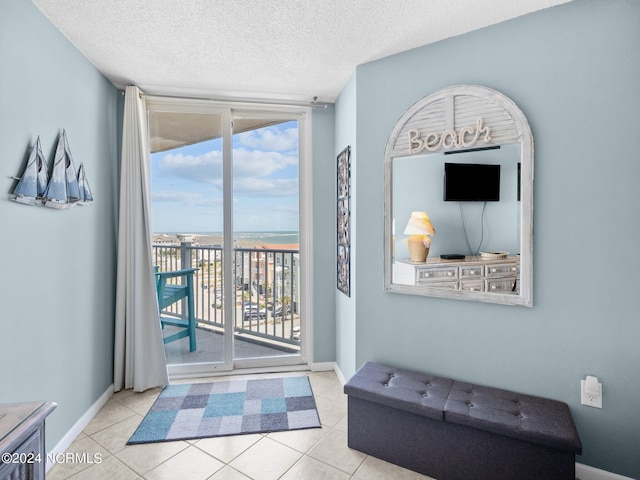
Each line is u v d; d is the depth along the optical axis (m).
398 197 2.17
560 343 1.75
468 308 1.98
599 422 1.68
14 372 1.52
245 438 2.03
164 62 2.27
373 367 2.16
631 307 1.61
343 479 1.70
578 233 1.70
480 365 1.95
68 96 1.96
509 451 1.54
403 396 1.78
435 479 1.70
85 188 2.13
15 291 1.53
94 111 2.29
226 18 1.80
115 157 2.63
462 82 1.97
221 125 2.92
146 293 2.65
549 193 1.75
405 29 1.91
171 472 1.75
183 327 2.96
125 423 2.17
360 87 2.32
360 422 1.90
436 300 2.08
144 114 2.74
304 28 1.90
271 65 2.32
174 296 2.93
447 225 2.02
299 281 3.11
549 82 1.74
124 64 2.29
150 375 2.65
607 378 1.66
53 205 1.79
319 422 2.19
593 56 1.64
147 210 2.63
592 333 1.68
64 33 1.91
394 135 2.17
